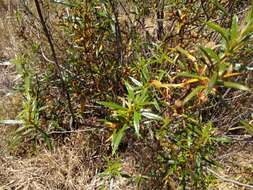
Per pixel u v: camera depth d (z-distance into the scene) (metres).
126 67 2.22
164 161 1.87
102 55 2.34
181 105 1.40
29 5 2.96
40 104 2.28
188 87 1.34
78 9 2.19
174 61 1.69
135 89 1.59
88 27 2.20
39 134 2.13
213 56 1.11
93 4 2.23
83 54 2.40
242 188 2.32
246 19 1.08
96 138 2.51
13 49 3.21
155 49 2.36
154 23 2.59
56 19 2.78
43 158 2.56
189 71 1.45
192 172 1.79
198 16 2.17
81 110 2.32
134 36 2.42
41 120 2.31
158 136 1.79
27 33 2.78
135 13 2.43
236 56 1.30
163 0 2.35
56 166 2.53
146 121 1.69
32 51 2.60
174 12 2.22
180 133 1.78
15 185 2.51
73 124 2.53
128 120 1.43
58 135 2.62
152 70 2.00
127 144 2.45
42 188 2.48
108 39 2.42
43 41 2.64
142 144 2.06
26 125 1.77
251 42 1.36
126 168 2.38
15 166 2.57
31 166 2.57
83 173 2.50
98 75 2.37
